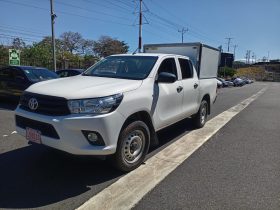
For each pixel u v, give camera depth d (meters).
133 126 4.84
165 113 5.84
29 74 10.84
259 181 4.84
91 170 5.01
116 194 4.23
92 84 4.84
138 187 4.46
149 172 5.04
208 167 5.41
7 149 5.96
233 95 26.69
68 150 4.27
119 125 4.52
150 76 5.46
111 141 4.43
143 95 5.04
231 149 6.63
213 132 8.16
